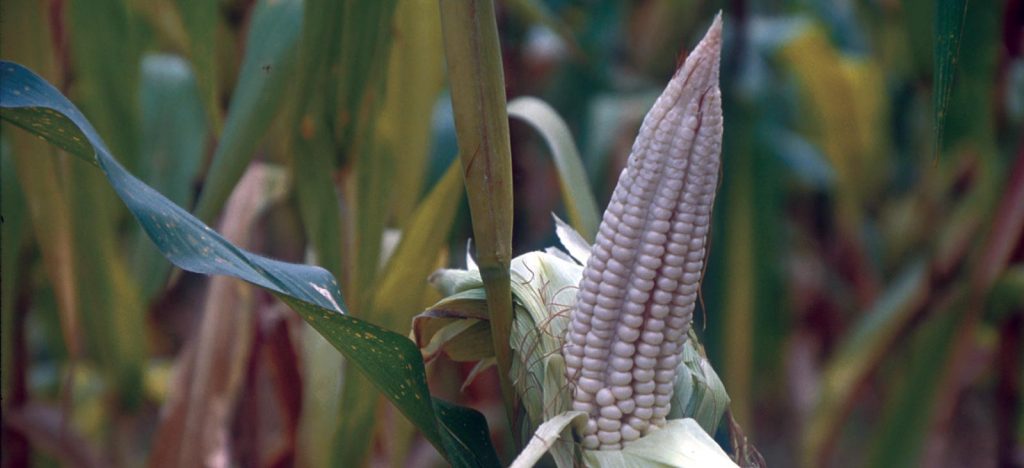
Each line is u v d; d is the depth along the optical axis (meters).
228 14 1.66
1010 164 1.73
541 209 2.29
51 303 1.90
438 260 1.25
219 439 1.30
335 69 1.14
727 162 1.85
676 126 0.95
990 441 2.47
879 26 2.26
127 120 1.38
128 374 1.55
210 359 1.30
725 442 1.07
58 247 1.31
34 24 1.23
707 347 1.90
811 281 2.71
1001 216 1.65
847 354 1.92
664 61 2.38
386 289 1.20
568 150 1.23
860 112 2.45
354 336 1.00
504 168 0.98
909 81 2.38
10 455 1.52
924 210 2.25
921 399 1.72
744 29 1.88
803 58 2.21
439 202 1.19
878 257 2.55
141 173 1.44
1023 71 2.00
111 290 1.49
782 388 2.60
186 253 0.96
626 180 0.96
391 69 1.22
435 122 1.63
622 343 0.98
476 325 1.05
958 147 1.97
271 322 1.39
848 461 2.40
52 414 1.53
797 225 2.78
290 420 1.43
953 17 0.98
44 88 0.96
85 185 1.39
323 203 1.18
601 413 0.98
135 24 1.39
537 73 2.29
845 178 2.38
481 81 0.97
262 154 1.47
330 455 1.21
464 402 1.78
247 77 1.16
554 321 1.01
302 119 1.16
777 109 2.60
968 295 1.68
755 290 1.89
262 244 1.65
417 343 1.07
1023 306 1.88
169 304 2.35
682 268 0.97
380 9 1.13
